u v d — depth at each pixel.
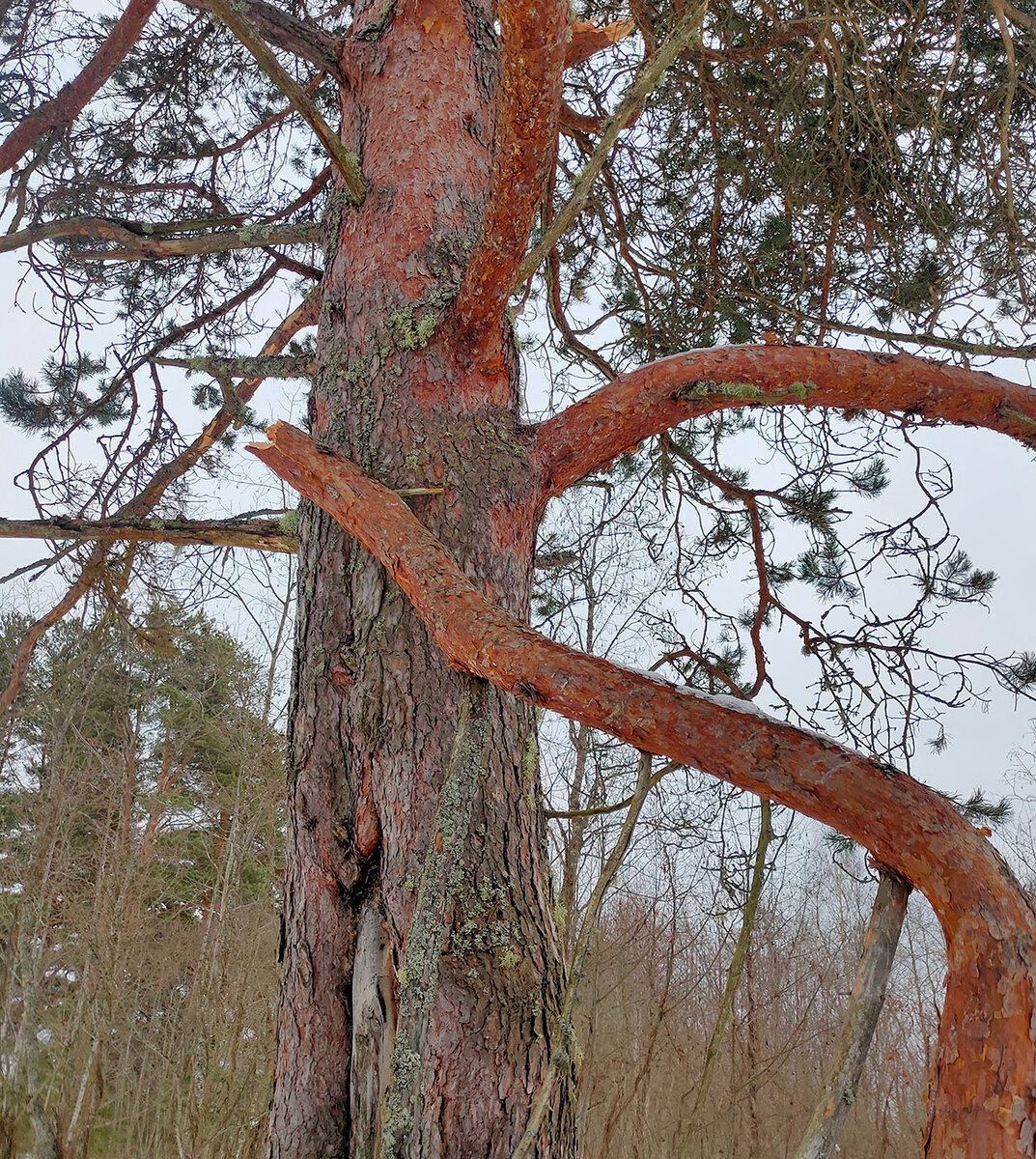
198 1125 6.61
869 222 4.59
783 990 8.19
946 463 4.35
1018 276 4.26
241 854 10.63
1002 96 4.29
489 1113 1.71
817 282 4.77
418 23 2.67
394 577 1.81
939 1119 1.05
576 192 1.96
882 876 1.18
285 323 4.32
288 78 2.12
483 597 1.64
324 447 1.98
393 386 2.22
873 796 1.16
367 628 2.06
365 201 2.46
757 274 4.75
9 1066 5.75
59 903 11.25
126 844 10.89
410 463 2.13
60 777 11.01
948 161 4.43
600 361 4.45
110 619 5.17
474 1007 1.76
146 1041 8.26
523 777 2.00
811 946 9.85
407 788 1.91
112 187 4.79
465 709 1.64
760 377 2.12
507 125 1.76
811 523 5.06
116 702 12.83
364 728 1.99
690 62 4.35
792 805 1.21
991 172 4.38
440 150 2.51
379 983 1.84
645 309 4.91
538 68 1.64
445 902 1.56
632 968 7.47
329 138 2.33
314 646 2.14
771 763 1.22
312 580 2.21
